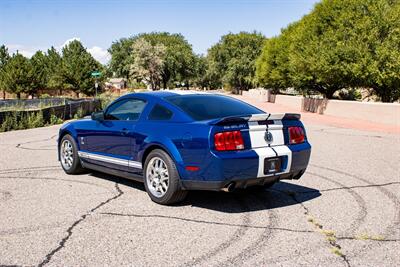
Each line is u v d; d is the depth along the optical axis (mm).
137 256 4004
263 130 5402
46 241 4375
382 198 6141
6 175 7652
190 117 5535
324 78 26188
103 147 6750
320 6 27734
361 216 5262
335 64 23719
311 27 28391
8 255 4016
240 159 5078
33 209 5484
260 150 5285
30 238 4457
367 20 23172
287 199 6059
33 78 58875
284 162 5488
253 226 4867
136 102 6422
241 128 5211
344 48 23359
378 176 7684
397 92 25641
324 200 6016
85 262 3867
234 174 5082
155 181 5777
